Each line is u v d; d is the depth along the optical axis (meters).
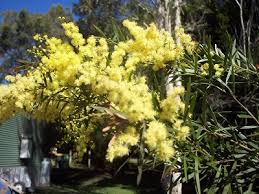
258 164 2.60
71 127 3.11
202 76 2.82
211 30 9.83
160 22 8.68
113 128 2.00
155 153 2.07
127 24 2.43
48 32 24.36
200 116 2.47
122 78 2.24
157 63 2.46
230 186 2.47
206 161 2.45
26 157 12.99
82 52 2.32
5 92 2.54
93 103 2.40
